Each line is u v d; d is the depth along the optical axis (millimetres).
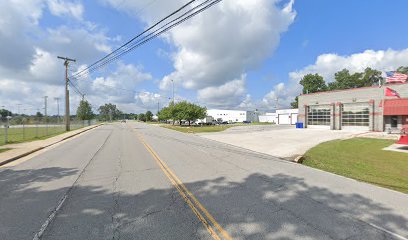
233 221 4680
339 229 4395
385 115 29250
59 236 4109
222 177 8180
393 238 4090
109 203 5664
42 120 45125
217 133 31797
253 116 108000
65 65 36531
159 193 6395
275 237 4062
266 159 11945
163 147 16859
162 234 4145
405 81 28156
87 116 92312
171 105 67625
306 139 21984
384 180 8375
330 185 7324
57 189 6816
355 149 15758
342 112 34688
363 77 69438
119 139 23344
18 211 5223
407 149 15664
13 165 10453
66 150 15305
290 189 6855
